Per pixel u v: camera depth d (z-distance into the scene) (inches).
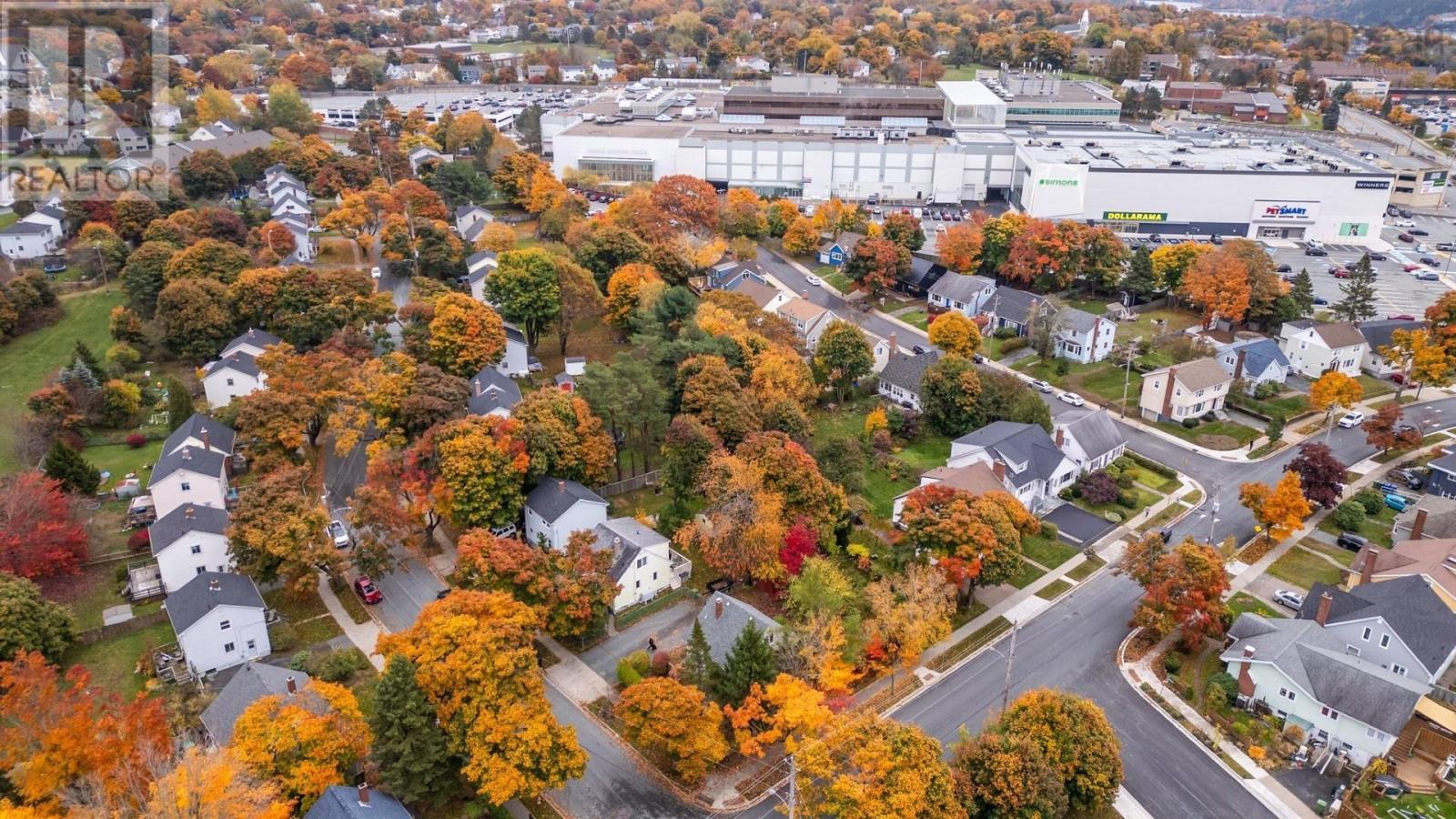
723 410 4042.8
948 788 2367.1
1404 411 4968.0
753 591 3447.3
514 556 3061.0
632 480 4077.3
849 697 2893.7
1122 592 3555.6
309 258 6328.7
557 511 3481.8
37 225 6087.6
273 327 4963.1
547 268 5123.0
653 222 6451.8
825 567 3171.8
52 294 5374.0
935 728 2874.0
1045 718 2591.0
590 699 2945.4
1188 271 6072.8
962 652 3216.0
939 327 5339.6
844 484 3978.8
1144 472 4424.2
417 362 4606.3
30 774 2231.8
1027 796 2380.7
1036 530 3587.6
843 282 6732.3
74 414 4224.9
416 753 2411.4
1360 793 2642.7
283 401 3976.4
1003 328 5944.9
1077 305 6402.6
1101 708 2960.1
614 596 3157.0
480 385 4367.6
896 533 3629.4
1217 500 4092.0
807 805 2458.2
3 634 2802.7
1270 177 7805.1
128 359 4803.2
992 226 6609.3
